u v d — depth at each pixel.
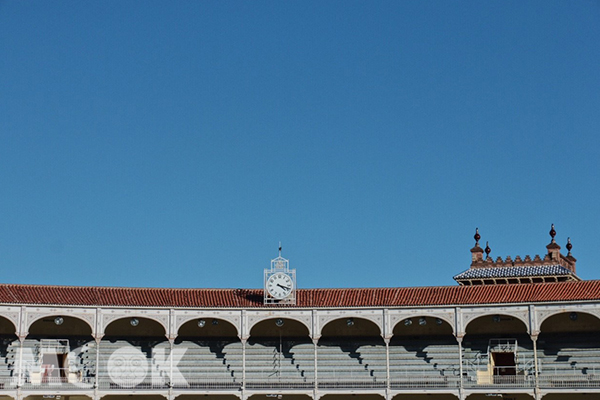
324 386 83.62
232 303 86.38
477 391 81.81
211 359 92.00
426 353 91.69
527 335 91.00
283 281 86.19
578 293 82.81
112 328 91.94
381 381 84.25
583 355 87.56
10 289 82.94
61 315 81.88
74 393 80.69
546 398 86.00
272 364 91.88
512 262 102.94
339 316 84.81
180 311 84.38
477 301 83.81
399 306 84.19
